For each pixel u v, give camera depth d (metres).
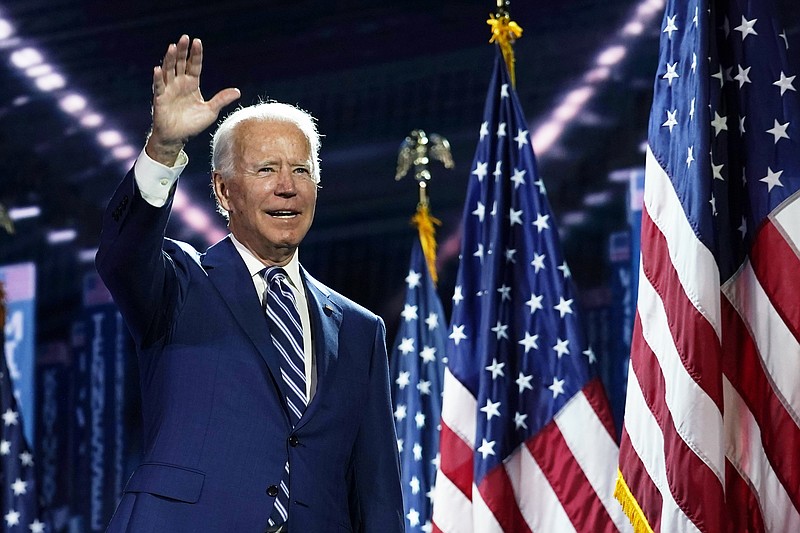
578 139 34.34
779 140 13.81
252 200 9.56
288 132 9.73
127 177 8.74
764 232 13.59
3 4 36.94
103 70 38.53
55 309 39.53
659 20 33.28
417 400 21.28
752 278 13.62
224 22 36.62
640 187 33.44
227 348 9.22
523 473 16.55
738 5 14.38
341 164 36.72
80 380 38.75
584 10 33.72
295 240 9.66
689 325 13.27
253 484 8.88
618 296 33.03
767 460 13.21
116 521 8.74
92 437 38.19
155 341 9.28
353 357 10.02
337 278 36.44
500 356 16.95
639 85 33.78
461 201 35.88
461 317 17.78
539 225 17.66
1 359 25.61
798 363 13.20
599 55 33.97
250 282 9.65
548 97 34.50
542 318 17.20
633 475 14.16
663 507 13.32
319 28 36.38
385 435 10.21
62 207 40.00
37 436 38.38
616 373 32.44
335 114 36.88
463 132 35.91
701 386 13.07
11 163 40.03
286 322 9.57
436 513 16.94
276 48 36.66
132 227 8.69
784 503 13.05
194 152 37.81
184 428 8.92
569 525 16.20
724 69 14.38
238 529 8.74
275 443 9.05
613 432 16.50
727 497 13.22
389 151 36.38
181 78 8.65
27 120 39.50
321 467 9.27
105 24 37.38
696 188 13.54
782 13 29.77
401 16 35.50
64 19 37.28
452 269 35.44
